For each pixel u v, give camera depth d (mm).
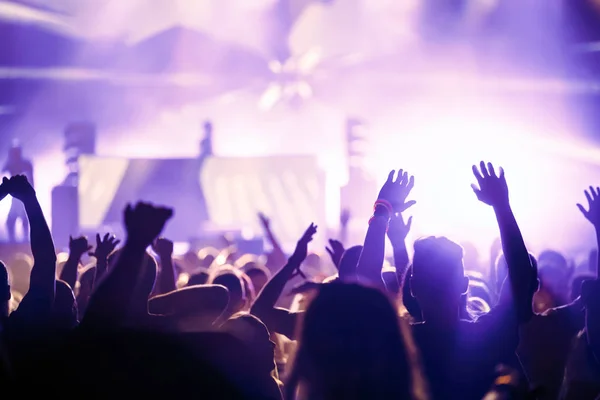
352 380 2752
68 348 3234
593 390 4652
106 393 3174
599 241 4746
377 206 4375
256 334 3889
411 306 4270
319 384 2783
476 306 4887
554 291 6883
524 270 3934
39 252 4191
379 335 2775
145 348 3209
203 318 4102
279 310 4598
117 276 3268
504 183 4109
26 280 8281
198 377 3217
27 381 3248
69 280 5246
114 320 3254
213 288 4156
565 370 4859
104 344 3211
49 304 4121
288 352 5129
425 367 3668
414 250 3836
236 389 3270
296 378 2900
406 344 2840
